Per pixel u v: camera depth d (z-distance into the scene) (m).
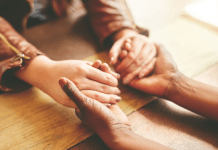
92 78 0.75
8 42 0.81
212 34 1.02
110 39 0.97
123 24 0.94
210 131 0.74
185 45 0.98
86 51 0.97
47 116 0.77
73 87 0.68
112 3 0.96
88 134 0.74
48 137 0.74
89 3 0.99
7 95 0.83
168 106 0.80
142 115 0.78
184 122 0.76
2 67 0.79
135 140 0.68
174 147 0.72
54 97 0.75
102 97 0.74
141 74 0.81
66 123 0.76
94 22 0.98
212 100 0.73
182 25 1.08
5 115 0.78
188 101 0.75
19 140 0.73
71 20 1.12
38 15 1.13
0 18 0.87
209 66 0.89
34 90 0.84
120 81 0.87
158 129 0.75
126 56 0.83
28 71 0.79
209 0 1.17
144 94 0.83
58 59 0.93
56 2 1.10
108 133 0.69
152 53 0.84
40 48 0.97
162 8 1.33
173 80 0.78
